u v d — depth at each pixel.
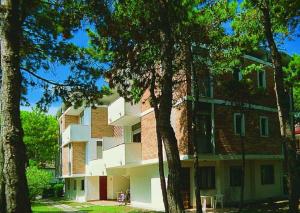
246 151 25.78
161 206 26.17
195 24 16.42
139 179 30.28
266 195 28.77
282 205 23.73
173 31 15.03
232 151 24.86
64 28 13.71
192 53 17.70
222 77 21.55
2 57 7.94
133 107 28.52
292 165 16.55
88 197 39.38
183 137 23.00
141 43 15.28
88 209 28.48
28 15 13.55
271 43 17.09
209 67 19.28
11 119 7.61
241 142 23.02
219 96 24.72
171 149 10.44
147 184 28.67
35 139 55.41
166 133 10.52
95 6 13.40
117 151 29.31
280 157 28.23
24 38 14.06
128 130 33.78
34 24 14.07
